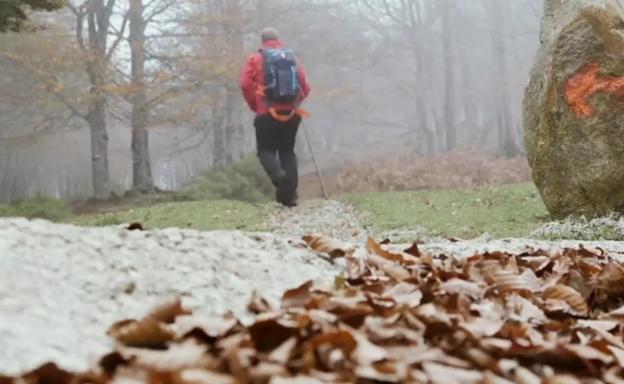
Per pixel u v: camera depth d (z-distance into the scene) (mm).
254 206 14453
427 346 2053
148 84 22203
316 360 1778
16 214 15125
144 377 1588
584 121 8961
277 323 1905
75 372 1579
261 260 2957
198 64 22172
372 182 21984
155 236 2965
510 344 2107
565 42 9141
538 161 9430
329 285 2688
